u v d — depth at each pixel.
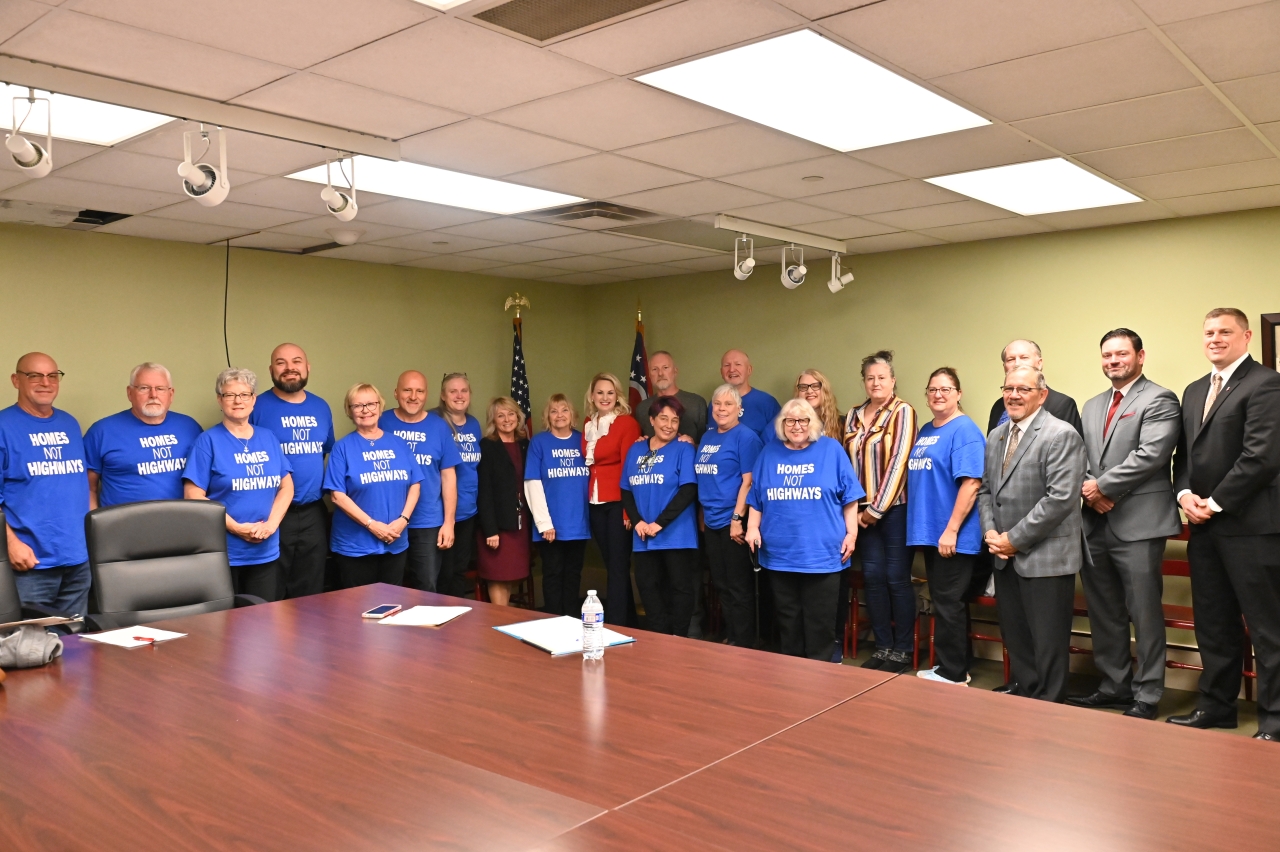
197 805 1.63
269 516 4.63
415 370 5.97
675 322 6.94
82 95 2.62
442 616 3.12
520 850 1.44
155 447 4.59
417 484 5.15
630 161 3.65
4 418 4.19
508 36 2.39
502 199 4.35
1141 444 4.01
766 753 1.85
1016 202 4.48
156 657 2.65
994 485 4.11
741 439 5.23
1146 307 5.00
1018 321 5.43
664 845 1.45
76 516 4.33
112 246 5.00
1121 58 2.59
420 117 3.07
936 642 4.76
